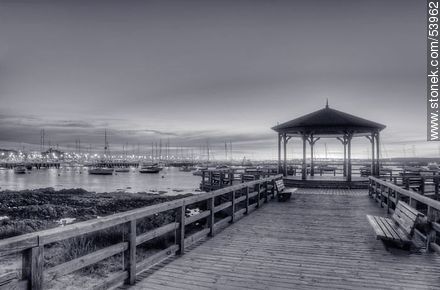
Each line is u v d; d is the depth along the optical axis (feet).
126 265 14.29
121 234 26.89
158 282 14.57
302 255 18.80
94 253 12.36
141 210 15.20
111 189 149.59
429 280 14.98
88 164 562.66
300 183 58.49
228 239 22.39
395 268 16.60
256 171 64.75
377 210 34.63
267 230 25.22
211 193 23.07
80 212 72.23
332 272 16.05
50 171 395.34
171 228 17.88
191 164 570.05
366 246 20.77
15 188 162.91
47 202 91.30
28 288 9.66
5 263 27.07
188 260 17.74
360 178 61.87
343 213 32.83
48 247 28.96
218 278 15.14
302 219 29.71
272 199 43.73
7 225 47.93
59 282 18.94
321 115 59.21
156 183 191.21
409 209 19.94
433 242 19.06
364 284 14.53
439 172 62.75
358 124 55.36
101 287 12.96
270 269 16.44
